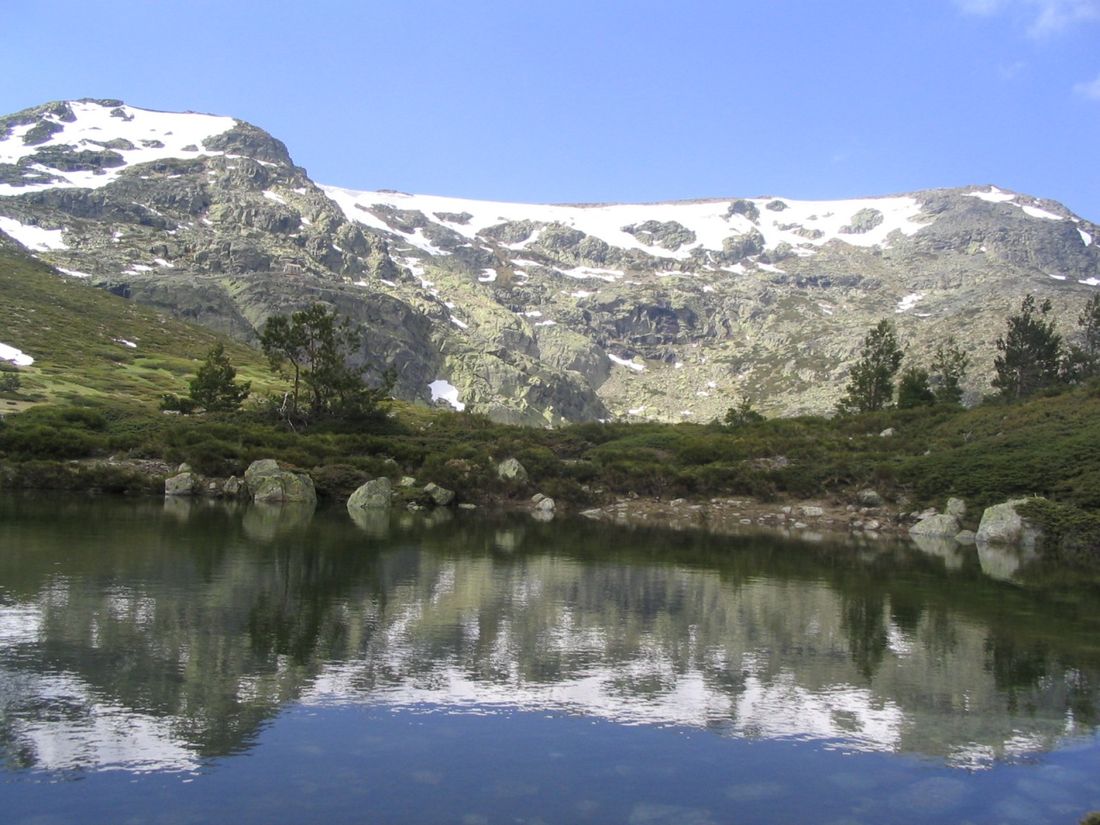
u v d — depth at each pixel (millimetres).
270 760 11711
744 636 20172
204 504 48906
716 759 12461
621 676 16391
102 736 12266
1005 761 12719
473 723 13508
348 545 33656
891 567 34344
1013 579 31859
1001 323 192250
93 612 19422
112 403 84938
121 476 52938
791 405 199750
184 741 12250
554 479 61469
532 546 36719
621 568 30734
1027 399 81812
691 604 24031
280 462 59531
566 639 19156
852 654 18797
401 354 194375
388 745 12430
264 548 31297
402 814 10242
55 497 47562
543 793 11016
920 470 56531
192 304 171000
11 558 26359
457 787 11094
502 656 17422
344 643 17797
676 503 59344
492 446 70375
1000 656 19000
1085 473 48938
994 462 53500
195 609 20250
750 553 37344
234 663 15961
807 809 10852
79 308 141375
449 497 57938
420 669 16219
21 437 56312
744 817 10547
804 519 54625
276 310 179375
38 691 13938
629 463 64562
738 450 68375
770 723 14086
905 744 13312
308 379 78438
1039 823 10680
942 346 190000
